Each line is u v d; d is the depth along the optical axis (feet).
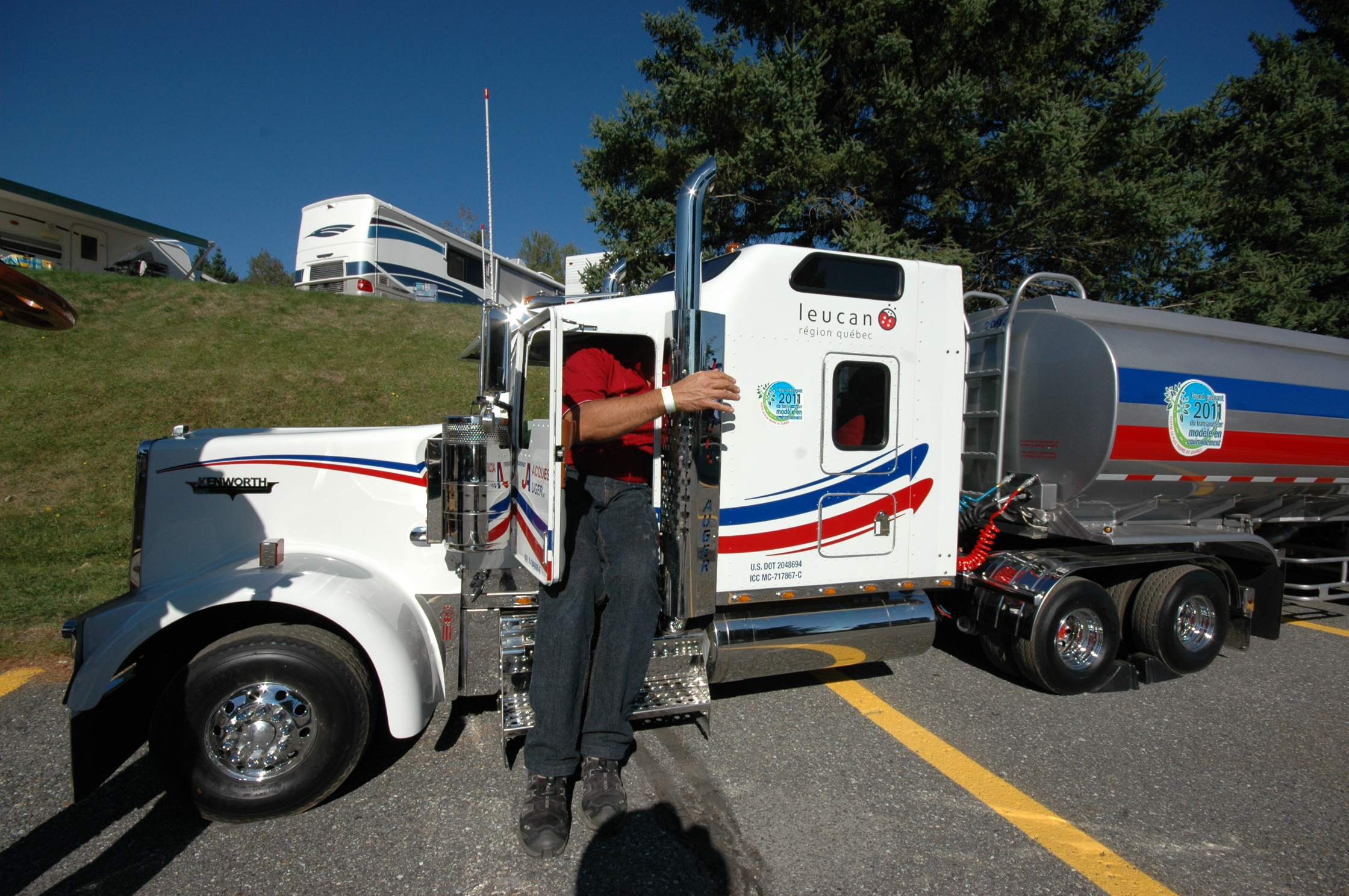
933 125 32.07
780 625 11.41
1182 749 11.23
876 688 13.41
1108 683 13.50
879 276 11.80
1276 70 36.37
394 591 10.01
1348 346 16.19
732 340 10.75
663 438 10.75
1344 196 43.24
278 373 31.01
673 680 10.87
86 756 8.27
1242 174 37.32
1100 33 37.78
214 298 38.01
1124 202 31.35
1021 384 13.85
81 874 7.73
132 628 8.45
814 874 7.96
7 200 42.98
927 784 9.95
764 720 11.89
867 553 11.87
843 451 11.59
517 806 9.16
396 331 37.60
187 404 27.63
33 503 21.20
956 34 34.86
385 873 7.83
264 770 8.67
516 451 10.18
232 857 8.06
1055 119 31.14
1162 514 14.48
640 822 8.87
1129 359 12.59
